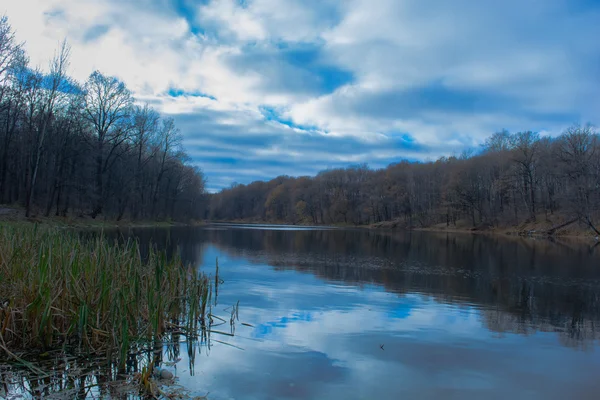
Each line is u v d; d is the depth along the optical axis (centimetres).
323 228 7725
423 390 532
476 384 556
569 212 4812
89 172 3919
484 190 6625
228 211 13150
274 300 1049
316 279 1395
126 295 704
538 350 700
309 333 769
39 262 690
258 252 2330
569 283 1428
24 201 3688
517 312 983
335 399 497
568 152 5225
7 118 3338
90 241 906
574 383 566
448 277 1510
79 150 3741
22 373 555
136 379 540
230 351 664
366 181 9344
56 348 649
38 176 3781
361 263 1886
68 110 3566
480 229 6216
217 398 493
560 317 941
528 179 6256
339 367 602
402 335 769
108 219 4297
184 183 6397
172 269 938
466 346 714
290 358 636
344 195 9800
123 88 4125
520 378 580
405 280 1420
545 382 568
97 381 538
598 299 1150
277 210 11738
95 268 734
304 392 515
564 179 5319
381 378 566
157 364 603
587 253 2639
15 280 706
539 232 5112
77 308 681
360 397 505
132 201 4788
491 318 920
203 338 731
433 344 720
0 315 634
